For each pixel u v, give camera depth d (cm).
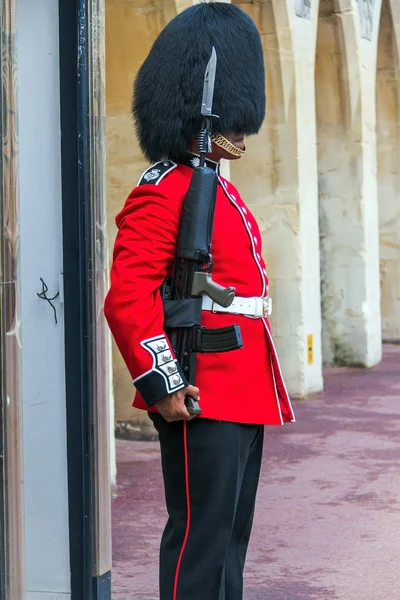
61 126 595
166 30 525
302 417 1391
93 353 593
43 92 597
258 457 527
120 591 714
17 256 501
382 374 1766
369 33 1789
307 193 1541
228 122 515
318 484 1030
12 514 500
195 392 473
